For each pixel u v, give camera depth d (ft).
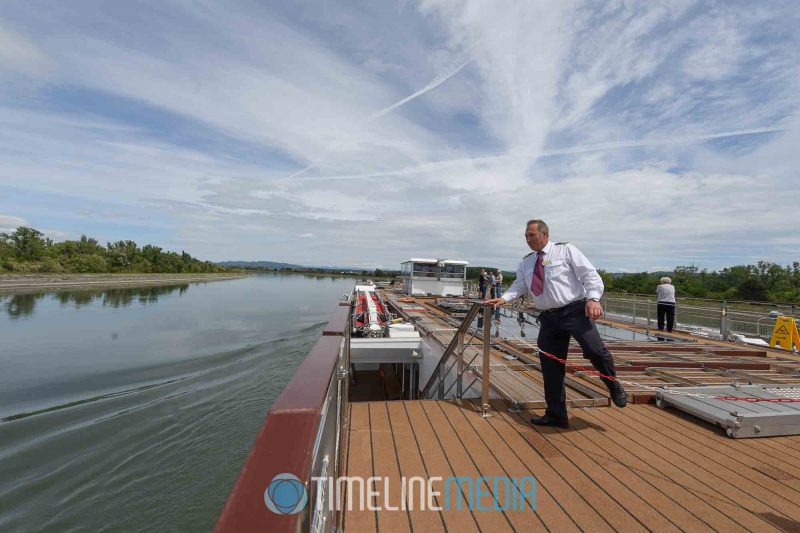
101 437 26.84
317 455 3.05
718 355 23.62
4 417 30.45
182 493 20.59
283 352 54.90
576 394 13.89
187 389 37.99
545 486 7.64
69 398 35.29
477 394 15.87
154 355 52.49
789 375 18.35
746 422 10.12
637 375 17.10
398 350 23.58
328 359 4.85
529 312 27.09
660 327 34.32
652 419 11.54
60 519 18.53
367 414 11.43
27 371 44.52
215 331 73.92
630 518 6.66
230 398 35.24
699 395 12.37
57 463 23.40
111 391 37.27
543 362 10.78
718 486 7.77
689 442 9.90
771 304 30.25
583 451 9.25
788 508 7.01
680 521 6.59
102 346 58.59
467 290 62.03
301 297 173.47
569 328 10.07
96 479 21.74
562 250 10.15
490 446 9.43
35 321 81.87
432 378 19.27
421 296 58.08
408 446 9.35
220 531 1.84
